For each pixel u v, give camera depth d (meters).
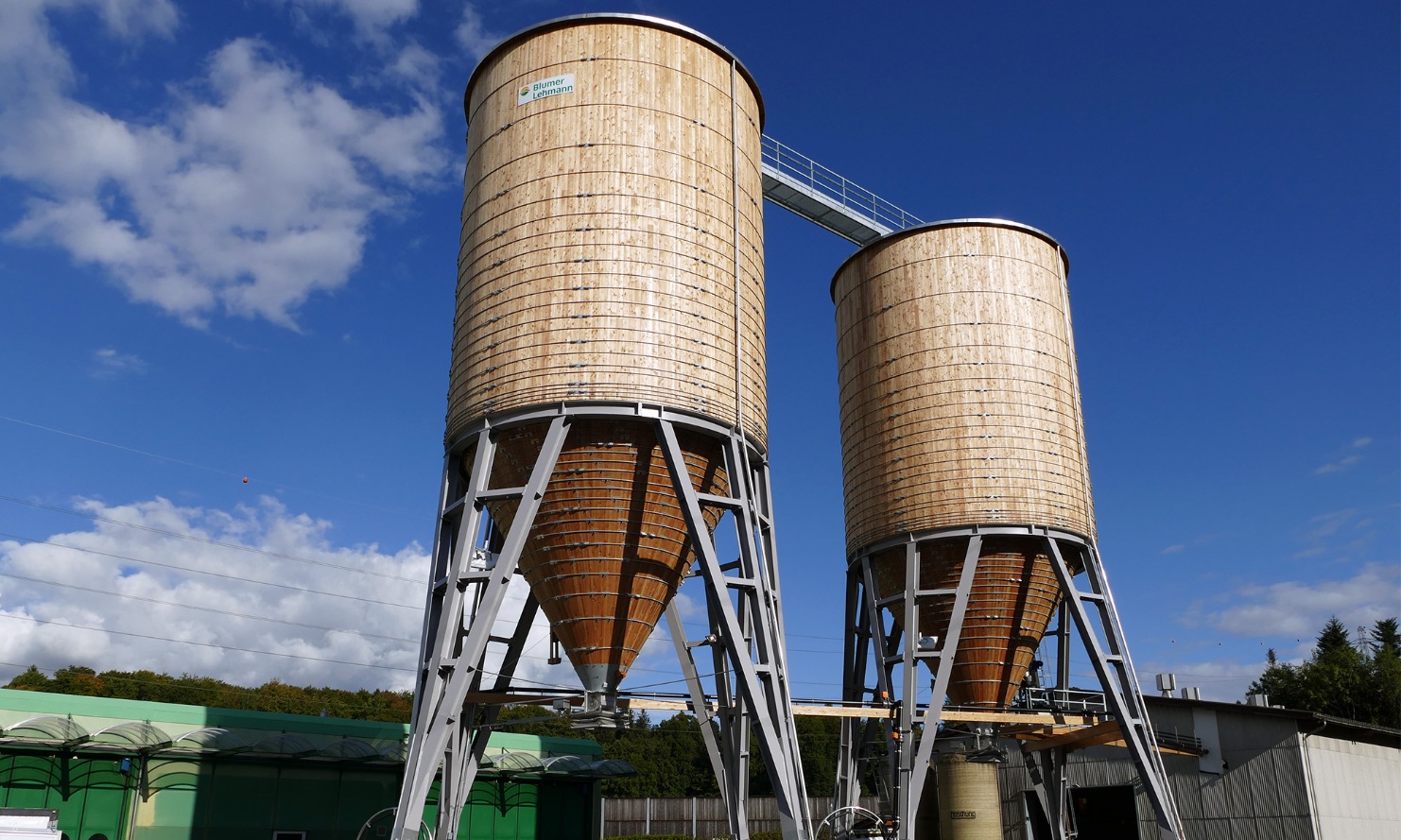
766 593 23.48
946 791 35.44
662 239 24.12
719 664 25.64
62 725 29.22
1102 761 42.34
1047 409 33.19
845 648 35.31
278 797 34.16
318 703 80.62
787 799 21.20
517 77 25.80
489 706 25.70
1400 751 43.19
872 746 37.41
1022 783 44.56
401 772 37.50
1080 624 30.73
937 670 31.53
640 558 23.42
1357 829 37.56
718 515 24.80
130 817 30.89
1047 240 35.62
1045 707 34.03
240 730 33.06
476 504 22.72
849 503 35.69
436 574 23.69
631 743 88.69
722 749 25.20
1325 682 64.19
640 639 24.09
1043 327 34.16
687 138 25.28
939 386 33.38
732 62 26.91
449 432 24.62
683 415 23.23
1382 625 89.44
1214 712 39.03
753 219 26.69
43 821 20.78
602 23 25.62
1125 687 31.09
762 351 26.12
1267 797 36.84
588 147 24.52
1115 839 41.69
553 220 24.09
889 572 33.72
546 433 22.86
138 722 31.38
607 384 22.81
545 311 23.48
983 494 31.98
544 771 40.75
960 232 34.81
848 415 36.22
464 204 26.59
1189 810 39.03
